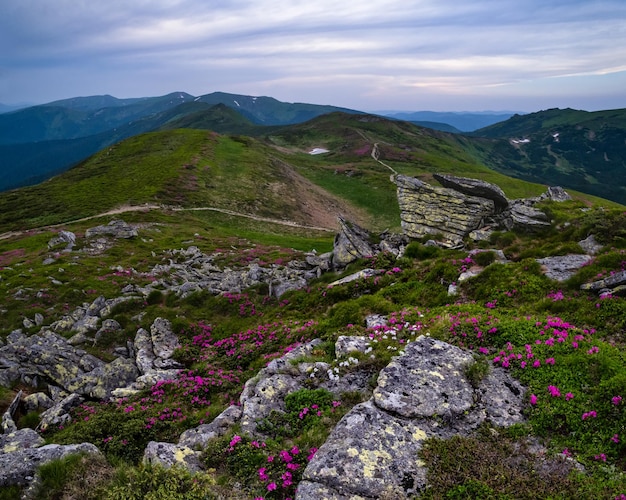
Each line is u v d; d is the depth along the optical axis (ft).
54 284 149.69
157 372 78.43
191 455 42.34
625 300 61.05
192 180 372.79
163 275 165.07
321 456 36.58
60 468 38.93
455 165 617.62
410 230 130.52
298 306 104.63
